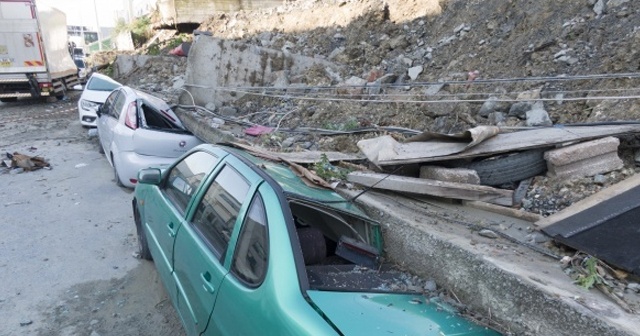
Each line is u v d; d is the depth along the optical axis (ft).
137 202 15.71
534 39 25.11
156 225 12.94
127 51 83.05
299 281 7.38
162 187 13.79
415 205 14.82
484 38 29.17
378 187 15.20
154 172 13.65
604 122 15.46
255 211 8.82
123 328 12.29
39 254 16.49
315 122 28.40
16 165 27.53
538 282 9.25
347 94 30.60
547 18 25.63
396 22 40.09
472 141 14.83
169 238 11.50
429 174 15.64
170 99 39.93
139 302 13.56
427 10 37.83
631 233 10.71
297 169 13.30
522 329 9.06
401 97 27.43
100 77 42.39
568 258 10.67
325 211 10.56
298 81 37.22
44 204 21.74
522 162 15.08
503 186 15.39
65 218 20.03
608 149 14.29
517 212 13.87
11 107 55.62
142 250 16.02
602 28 22.17
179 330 12.24
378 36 39.83
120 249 17.07
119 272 15.33
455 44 31.40
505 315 9.43
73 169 27.84
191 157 13.10
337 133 24.48
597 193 12.94
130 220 19.97
